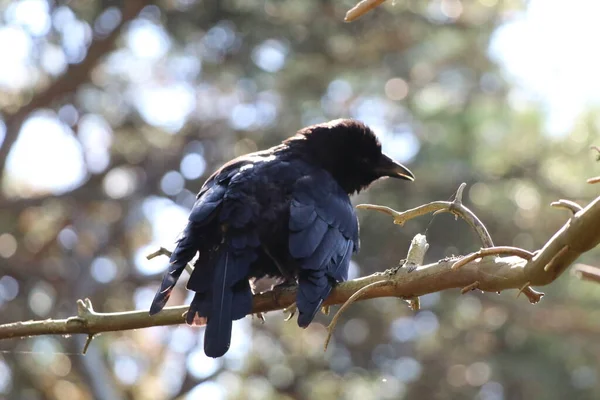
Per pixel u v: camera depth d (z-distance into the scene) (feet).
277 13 55.52
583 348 58.23
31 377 56.39
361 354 61.41
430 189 55.42
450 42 57.26
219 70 57.36
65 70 58.90
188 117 62.69
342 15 55.47
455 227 55.36
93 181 62.03
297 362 59.06
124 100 62.18
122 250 62.64
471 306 60.85
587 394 57.82
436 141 54.03
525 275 16.37
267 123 59.41
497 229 56.44
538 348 59.16
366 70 57.67
